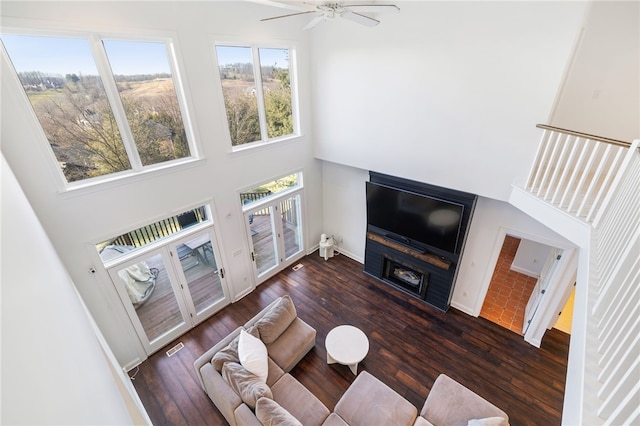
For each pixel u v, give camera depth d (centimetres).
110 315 400
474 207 454
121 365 428
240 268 556
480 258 495
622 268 187
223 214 496
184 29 379
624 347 157
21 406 32
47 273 107
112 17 322
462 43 373
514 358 452
